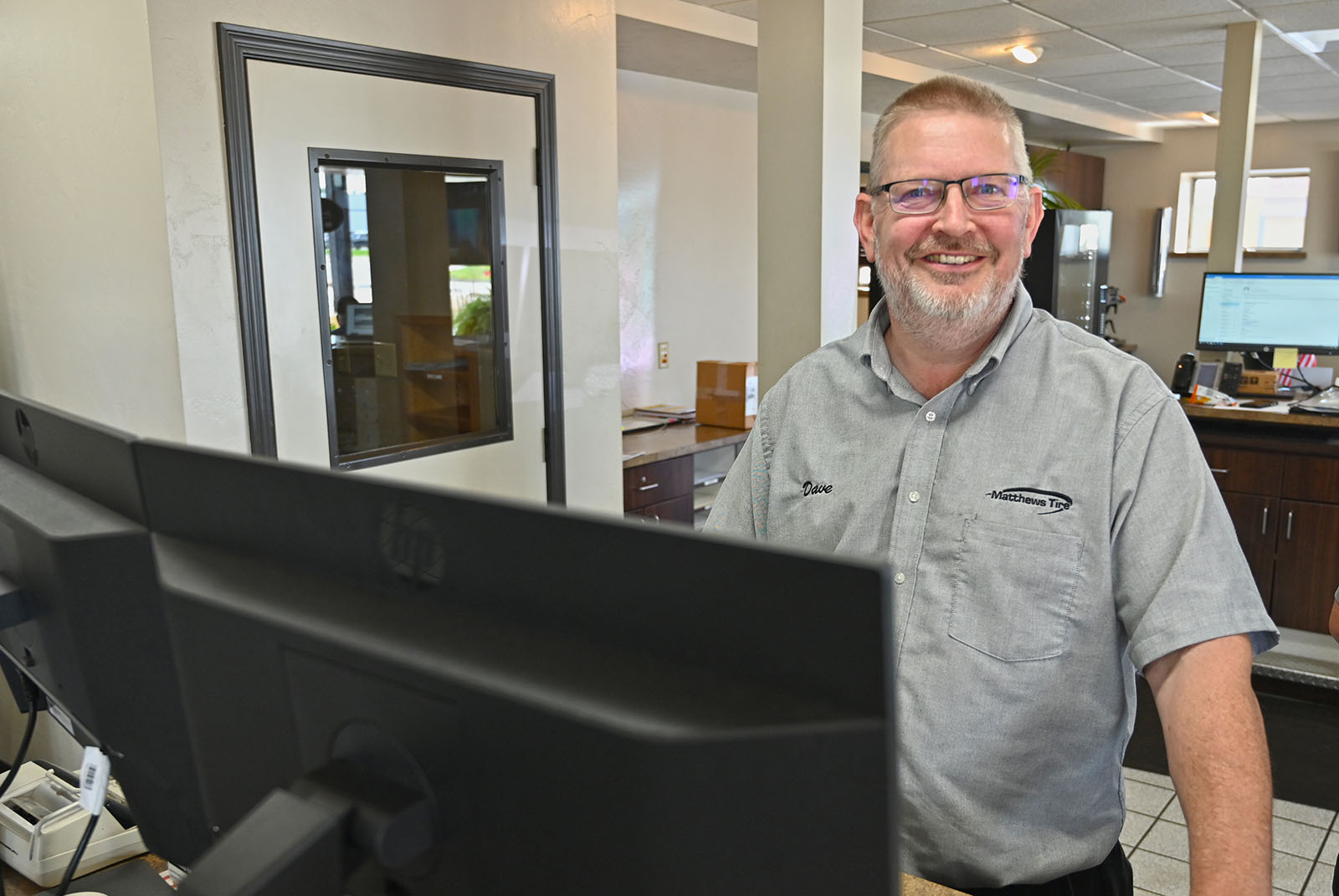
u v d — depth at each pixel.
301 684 0.63
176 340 2.05
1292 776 3.04
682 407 4.96
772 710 0.47
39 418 0.85
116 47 2.01
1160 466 1.11
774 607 0.47
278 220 2.19
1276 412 3.92
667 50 4.41
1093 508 1.14
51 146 2.25
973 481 1.20
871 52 5.39
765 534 1.43
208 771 0.73
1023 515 1.17
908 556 1.22
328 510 0.62
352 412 2.40
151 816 0.82
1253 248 8.66
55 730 2.43
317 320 2.29
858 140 3.14
